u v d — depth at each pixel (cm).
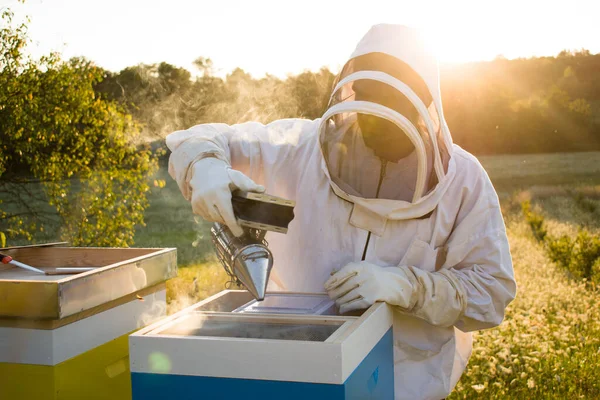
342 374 125
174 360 136
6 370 175
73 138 809
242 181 177
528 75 3862
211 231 189
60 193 815
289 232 227
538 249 1048
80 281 175
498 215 219
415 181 209
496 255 213
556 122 3497
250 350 131
